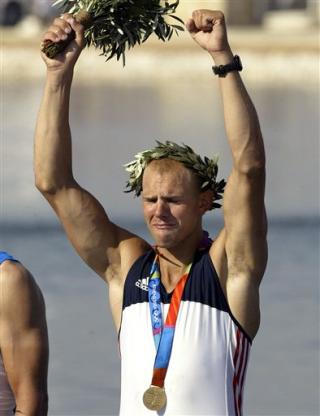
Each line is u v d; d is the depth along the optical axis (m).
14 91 115.31
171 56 141.12
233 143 17.06
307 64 140.00
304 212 57.62
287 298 40.72
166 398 16.88
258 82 131.38
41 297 17.08
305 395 30.80
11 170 68.94
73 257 46.62
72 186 17.98
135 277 17.53
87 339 35.25
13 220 53.59
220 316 17.08
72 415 28.97
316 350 34.53
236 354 17.06
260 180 17.08
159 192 17.25
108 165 71.31
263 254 17.27
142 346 17.14
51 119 17.88
